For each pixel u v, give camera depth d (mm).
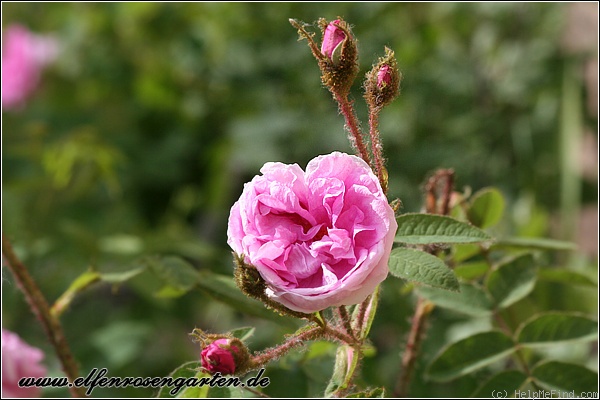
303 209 662
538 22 1314
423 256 683
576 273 833
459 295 806
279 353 676
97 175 1429
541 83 1255
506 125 1245
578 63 1238
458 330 959
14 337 812
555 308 882
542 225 1024
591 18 1277
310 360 786
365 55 1211
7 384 796
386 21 1277
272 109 1354
